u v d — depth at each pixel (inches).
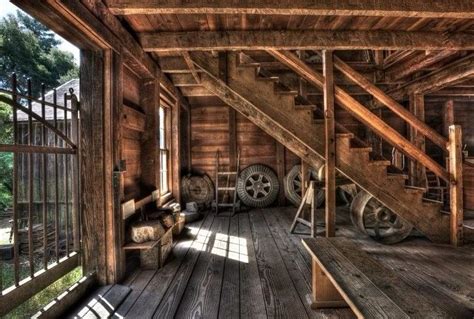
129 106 139.3
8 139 176.9
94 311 82.8
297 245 147.0
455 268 114.3
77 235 99.2
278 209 252.4
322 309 82.9
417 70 196.9
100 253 100.8
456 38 137.0
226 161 271.6
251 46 132.6
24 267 145.6
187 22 124.3
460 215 144.9
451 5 103.7
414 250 137.6
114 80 105.5
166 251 125.5
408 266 116.6
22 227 184.4
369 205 159.5
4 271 142.1
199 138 272.4
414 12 103.4
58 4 73.0
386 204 147.3
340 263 71.7
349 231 174.7
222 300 89.1
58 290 120.5
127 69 138.2
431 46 136.6
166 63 168.9
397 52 188.2
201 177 260.5
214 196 266.5
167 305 86.4
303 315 80.0
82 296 90.7
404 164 259.3
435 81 191.8
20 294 70.5
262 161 273.0
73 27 85.3
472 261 122.4
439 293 92.6
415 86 209.6
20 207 189.0
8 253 161.2
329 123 143.4
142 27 127.9
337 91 145.5
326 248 84.7
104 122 101.5
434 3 103.5
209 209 251.6
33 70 519.2
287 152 272.2
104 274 100.6
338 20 125.0
